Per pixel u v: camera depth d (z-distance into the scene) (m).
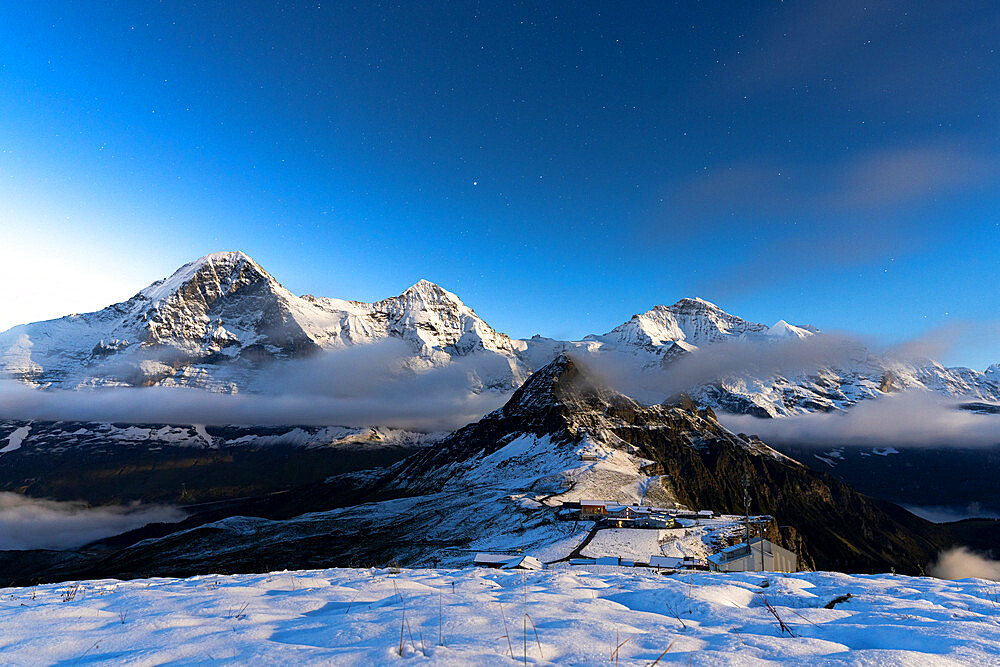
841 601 8.03
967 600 8.41
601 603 7.02
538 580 10.06
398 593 7.84
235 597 7.63
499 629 5.15
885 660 4.23
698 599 7.38
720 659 4.18
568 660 4.16
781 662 4.29
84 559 152.12
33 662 4.24
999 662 4.42
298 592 8.29
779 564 48.06
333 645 4.61
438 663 3.85
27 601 8.12
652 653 4.47
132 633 5.13
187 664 3.97
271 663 3.93
